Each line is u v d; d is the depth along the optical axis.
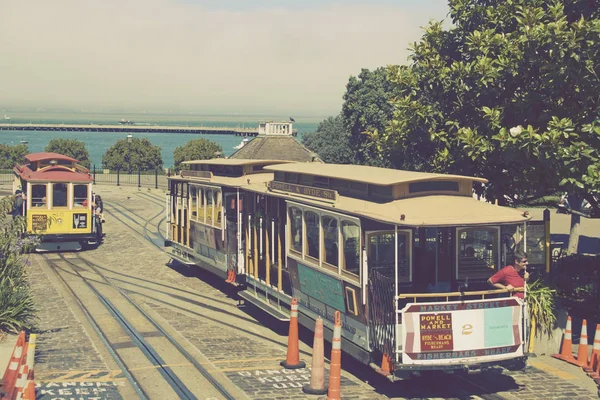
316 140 70.88
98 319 18.66
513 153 16.27
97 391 12.84
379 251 13.22
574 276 20.80
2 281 16.84
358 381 13.86
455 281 13.88
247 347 16.25
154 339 16.77
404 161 20.34
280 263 17.44
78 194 29.94
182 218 25.88
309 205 15.35
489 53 18.23
